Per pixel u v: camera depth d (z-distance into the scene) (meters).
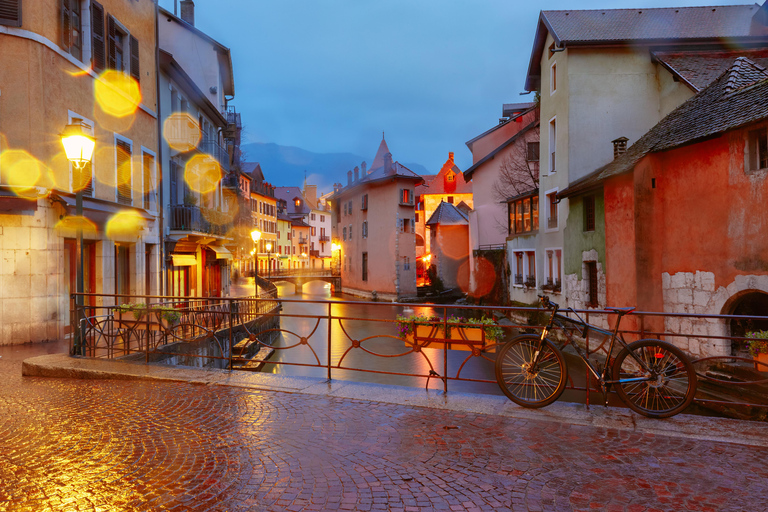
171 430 4.86
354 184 50.31
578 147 19.06
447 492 3.53
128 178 15.61
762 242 10.28
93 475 3.82
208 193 26.56
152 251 17.84
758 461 4.07
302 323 29.83
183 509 3.29
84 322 8.29
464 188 74.88
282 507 3.32
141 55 16.86
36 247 11.05
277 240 81.88
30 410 5.54
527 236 25.89
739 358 5.22
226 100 32.62
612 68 19.05
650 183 13.12
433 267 48.34
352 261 52.81
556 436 4.64
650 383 5.22
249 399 5.91
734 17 19.77
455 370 16.66
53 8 11.79
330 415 5.30
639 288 13.28
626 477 3.77
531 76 24.00
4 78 10.88
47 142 11.44
